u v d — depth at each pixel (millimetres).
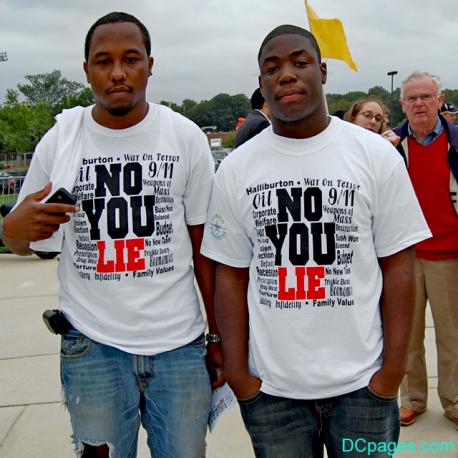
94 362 2133
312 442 2066
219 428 3535
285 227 1945
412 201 1977
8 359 4750
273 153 1994
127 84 2082
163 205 2160
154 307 2143
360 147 1972
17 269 8508
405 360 1965
